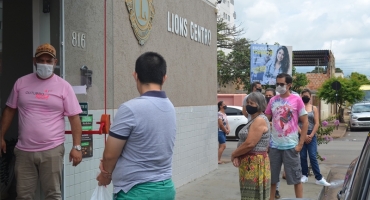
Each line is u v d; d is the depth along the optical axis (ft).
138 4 24.43
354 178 10.07
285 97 22.44
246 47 99.30
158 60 11.38
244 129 18.19
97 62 18.94
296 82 106.42
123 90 23.15
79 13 18.35
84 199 19.69
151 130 10.78
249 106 17.90
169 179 11.27
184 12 30.73
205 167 34.30
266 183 17.97
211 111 35.63
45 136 14.89
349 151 53.88
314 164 30.30
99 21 19.03
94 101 18.90
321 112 119.14
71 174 18.84
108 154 10.80
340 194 11.84
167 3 28.14
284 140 22.16
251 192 17.92
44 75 14.87
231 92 117.70
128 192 10.81
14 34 19.85
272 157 22.48
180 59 29.96
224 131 40.42
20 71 19.84
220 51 100.42
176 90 29.30
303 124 22.33
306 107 29.86
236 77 99.50
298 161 22.40
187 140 30.89
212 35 36.35
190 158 31.45
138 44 24.64
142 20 24.80
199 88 33.24
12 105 15.20
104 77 19.22
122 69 23.04
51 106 15.01
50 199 15.29
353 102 106.32
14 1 19.77
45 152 14.92
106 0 19.47
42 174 15.14
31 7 19.49
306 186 29.94
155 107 10.95
